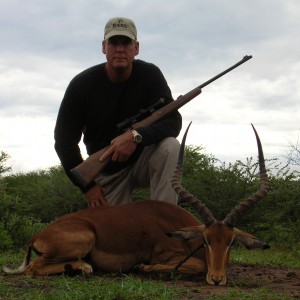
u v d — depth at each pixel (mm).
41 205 10477
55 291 2475
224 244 2748
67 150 3334
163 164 3338
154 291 2449
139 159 3439
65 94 3383
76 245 2916
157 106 3355
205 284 2736
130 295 2400
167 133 3314
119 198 3541
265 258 5043
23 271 2986
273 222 7516
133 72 3346
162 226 3029
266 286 2764
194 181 8578
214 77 3443
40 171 13305
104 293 2402
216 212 8539
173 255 2984
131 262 3031
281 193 7234
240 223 7863
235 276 3215
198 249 2904
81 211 3102
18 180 11727
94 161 3215
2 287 2594
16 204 6785
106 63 3363
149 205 3107
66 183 10523
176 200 3381
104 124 3383
